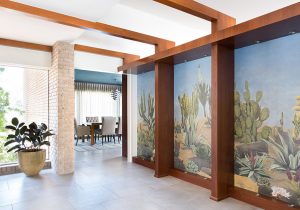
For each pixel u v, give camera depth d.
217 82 3.19
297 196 2.73
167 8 3.43
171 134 4.52
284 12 2.25
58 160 4.43
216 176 3.16
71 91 4.66
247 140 3.27
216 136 3.18
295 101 2.77
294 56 2.78
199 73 4.05
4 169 4.40
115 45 5.22
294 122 2.78
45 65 4.82
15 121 4.34
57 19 3.16
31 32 4.00
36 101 6.07
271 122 3.00
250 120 3.24
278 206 2.75
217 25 3.09
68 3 2.89
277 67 2.95
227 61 3.33
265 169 3.06
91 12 3.15
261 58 3.12
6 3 2.79
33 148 4.55
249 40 3.00
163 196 3.31
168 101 4.48
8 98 6.07
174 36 4.67
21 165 4.20
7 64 4.51
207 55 3.81
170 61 4.29
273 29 2.58
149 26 4.16
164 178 4.21
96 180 4.05
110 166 5.09
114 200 3.15
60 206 2.95
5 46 4.39
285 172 2.86
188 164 4.23
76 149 7.28
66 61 4.59
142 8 3.44
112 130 8.56
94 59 5.59
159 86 4.35
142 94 5.60
